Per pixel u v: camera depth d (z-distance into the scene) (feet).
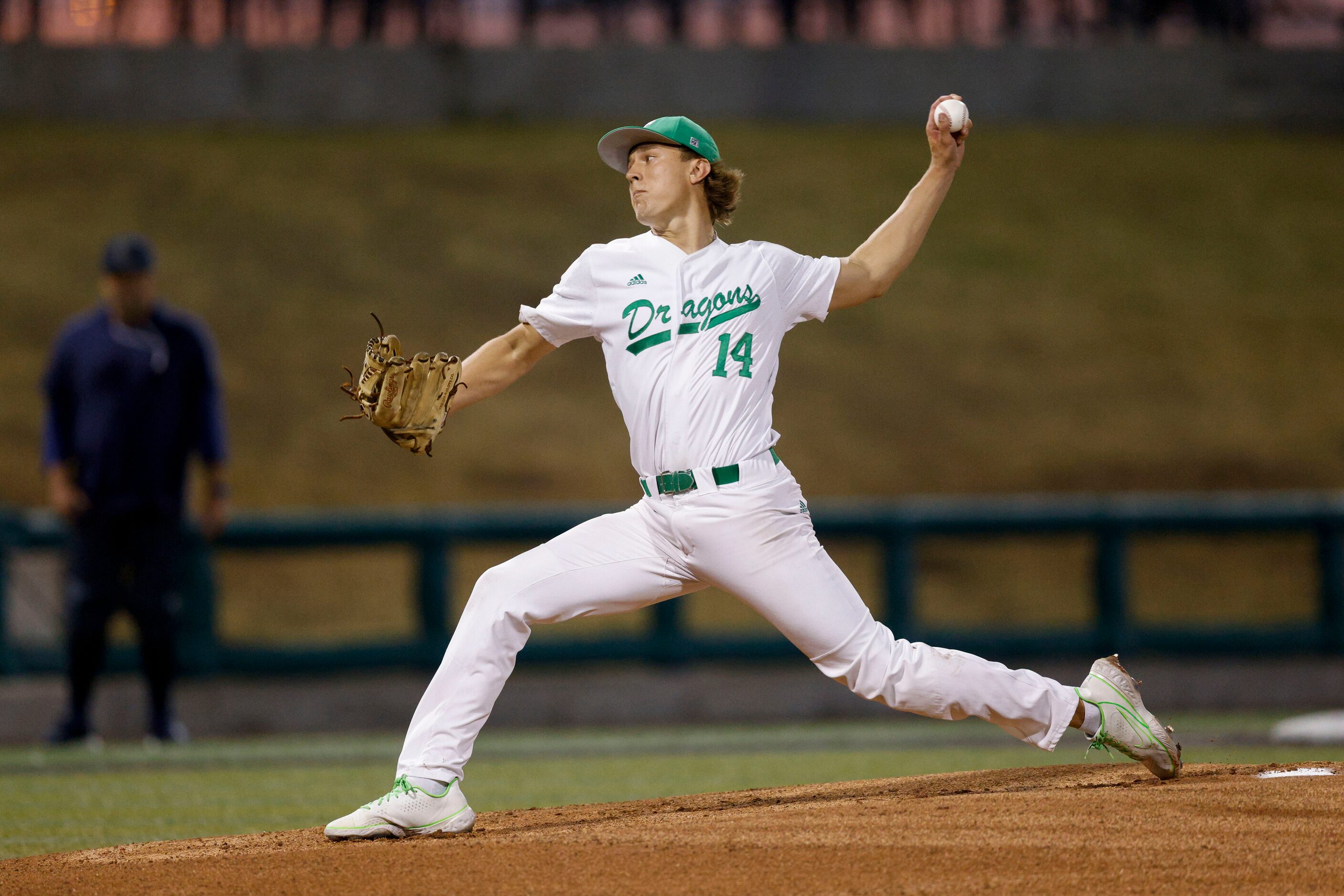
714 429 47.96
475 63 329.52
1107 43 354.54
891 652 49.08
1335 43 363.35
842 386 249.75
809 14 356.18
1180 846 43.04
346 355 241.14
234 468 209.67
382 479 212.64
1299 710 132.77
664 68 334.85
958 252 293.64
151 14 325.01
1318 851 42.50
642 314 48.62
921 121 344.90
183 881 42.91
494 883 40.93
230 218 275.59
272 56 320.70
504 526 129.80
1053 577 206.80
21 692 116.47
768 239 279.28
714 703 128.47
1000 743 102.12
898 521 133.39
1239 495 225.56
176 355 102.27
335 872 42.75
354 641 127.34
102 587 102.53
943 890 39.27
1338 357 269.03
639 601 50.14
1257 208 317.22
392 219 281.54
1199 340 271.69
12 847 59.93
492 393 51.65
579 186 299.58
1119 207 314.55
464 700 49.03
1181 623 138.10
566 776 83.35
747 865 41.88
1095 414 247.91
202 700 120.88
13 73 309.42
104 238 263.49
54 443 101.71
